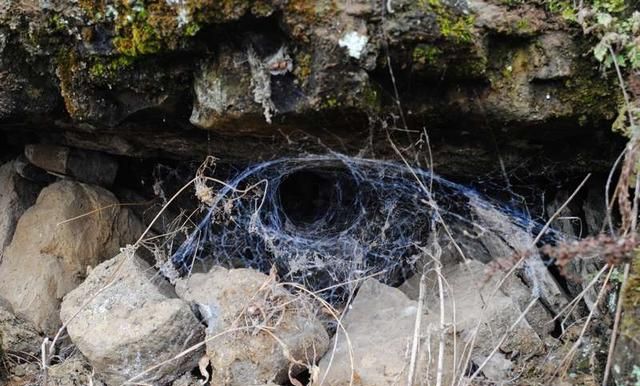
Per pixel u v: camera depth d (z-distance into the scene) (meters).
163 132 2.02
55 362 2.02
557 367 1.74
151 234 2.42
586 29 1.57
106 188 2.44
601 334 1.78
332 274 2.35
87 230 2.25
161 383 1.81
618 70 1.55
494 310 1.84
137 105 1.83
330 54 1.48
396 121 1.70
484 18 1.53
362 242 2.44
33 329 2.04
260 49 1.54
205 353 1.85
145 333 1.78
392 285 2.36
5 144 2.50
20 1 1.71
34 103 1.94
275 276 1.95
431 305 2.04
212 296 1.88
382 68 1.53
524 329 1.83
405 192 2.32
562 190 2.08
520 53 1.61
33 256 2.16
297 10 1.45
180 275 2.30
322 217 2.60
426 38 1.47
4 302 2.07
